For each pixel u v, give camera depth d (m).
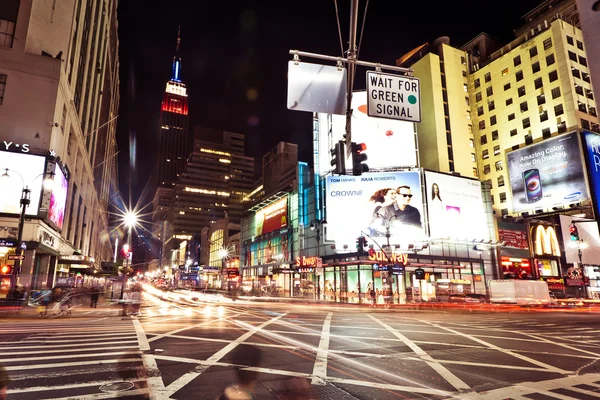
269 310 27.27
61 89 29.58
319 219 53.59
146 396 6.19
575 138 58.88
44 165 26.27
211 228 109.94
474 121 78.81
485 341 12.89
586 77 65.50
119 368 8.08
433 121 73.88
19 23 28.50
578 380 7.70
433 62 77.38
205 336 13.10
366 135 52.16
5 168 25.05
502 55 75.56
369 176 50.41
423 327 16.88
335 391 6.62
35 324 16.48
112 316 20.78
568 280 55.31
